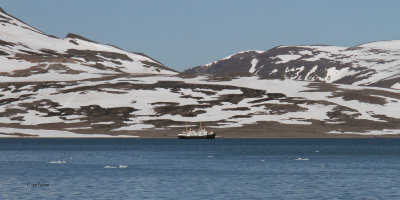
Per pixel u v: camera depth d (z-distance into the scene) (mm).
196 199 134750
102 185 162875
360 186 160375
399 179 179500
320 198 136375
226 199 134750
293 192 147375
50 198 136250
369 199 134375
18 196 139625
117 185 163000
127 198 136250
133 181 173625
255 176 189625
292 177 186250
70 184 165500
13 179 181375
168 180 176250
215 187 158375
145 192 147375
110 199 134500
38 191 149250
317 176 189625
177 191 149500
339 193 145250
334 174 197000
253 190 151750
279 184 165750
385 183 168125
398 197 137500
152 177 185625
